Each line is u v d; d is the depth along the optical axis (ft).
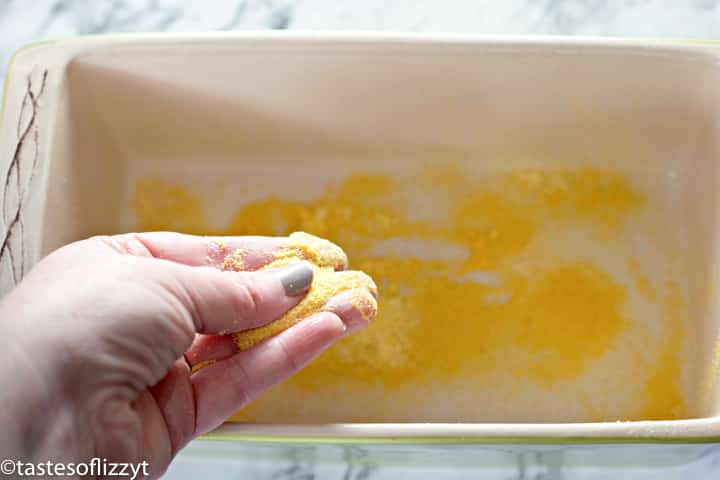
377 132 1.36
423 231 1.37
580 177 1.39
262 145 1.39
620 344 1.30
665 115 1.31
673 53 1.23
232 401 1.07
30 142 1.23
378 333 1.31
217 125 1.36
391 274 1.35
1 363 0.94
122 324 0.96
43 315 0.95
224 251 1.16
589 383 1.28
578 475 1.26
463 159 1.40
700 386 1.25
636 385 1.27
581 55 1.24
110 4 1.45
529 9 1.43
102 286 0.97
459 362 1.29
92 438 0.96
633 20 1.42
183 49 1.25
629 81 1.27
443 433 1.05
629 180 1.38
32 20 1.45
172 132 1.37
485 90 1.29
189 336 1.01
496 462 1.24
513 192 1.39
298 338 1.08
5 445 0.94
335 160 1.41
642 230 1.36
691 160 1.34
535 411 1.27
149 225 1.40
